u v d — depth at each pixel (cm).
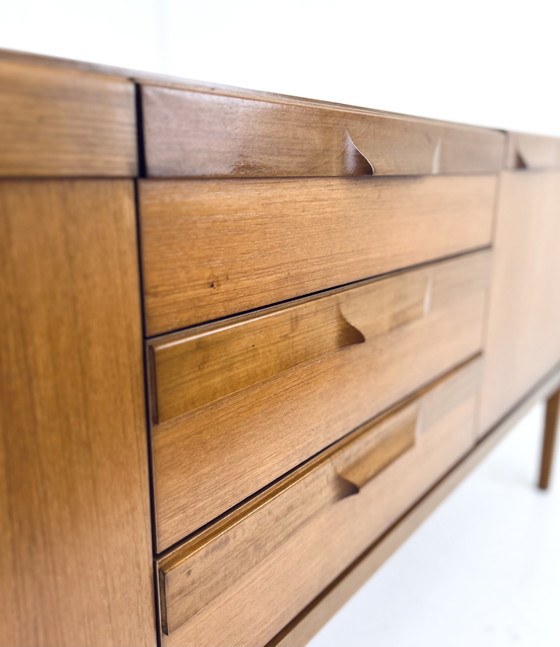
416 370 72
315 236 50
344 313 55
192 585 44
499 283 90
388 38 135
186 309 40
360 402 62
